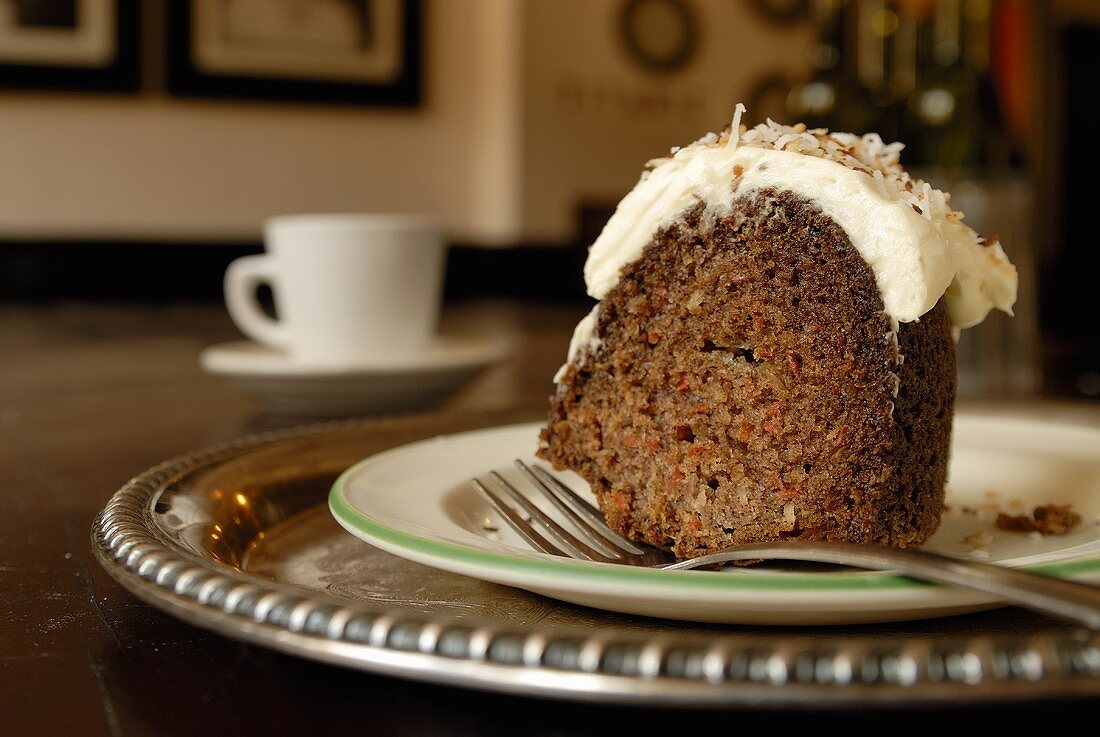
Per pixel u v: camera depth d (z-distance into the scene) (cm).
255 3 152
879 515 41
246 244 152
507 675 26
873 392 40
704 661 26
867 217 40
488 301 163
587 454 44
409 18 160
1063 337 121
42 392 73
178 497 42
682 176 43
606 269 44
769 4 177
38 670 32
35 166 147
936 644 26
